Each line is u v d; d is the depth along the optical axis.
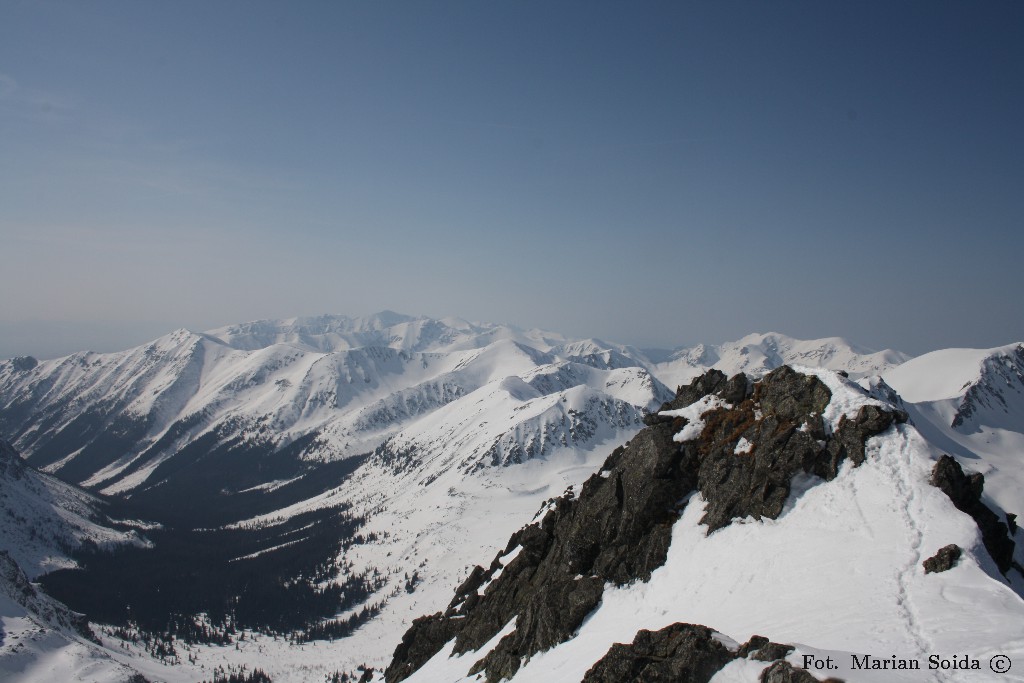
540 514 102.38
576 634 61.47
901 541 47.44
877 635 37.16
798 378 68.31
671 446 69.69
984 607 38.00
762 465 60.91
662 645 38.69
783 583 48.53
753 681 32.72
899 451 56.66
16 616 197.25
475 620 89.00
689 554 59.19
